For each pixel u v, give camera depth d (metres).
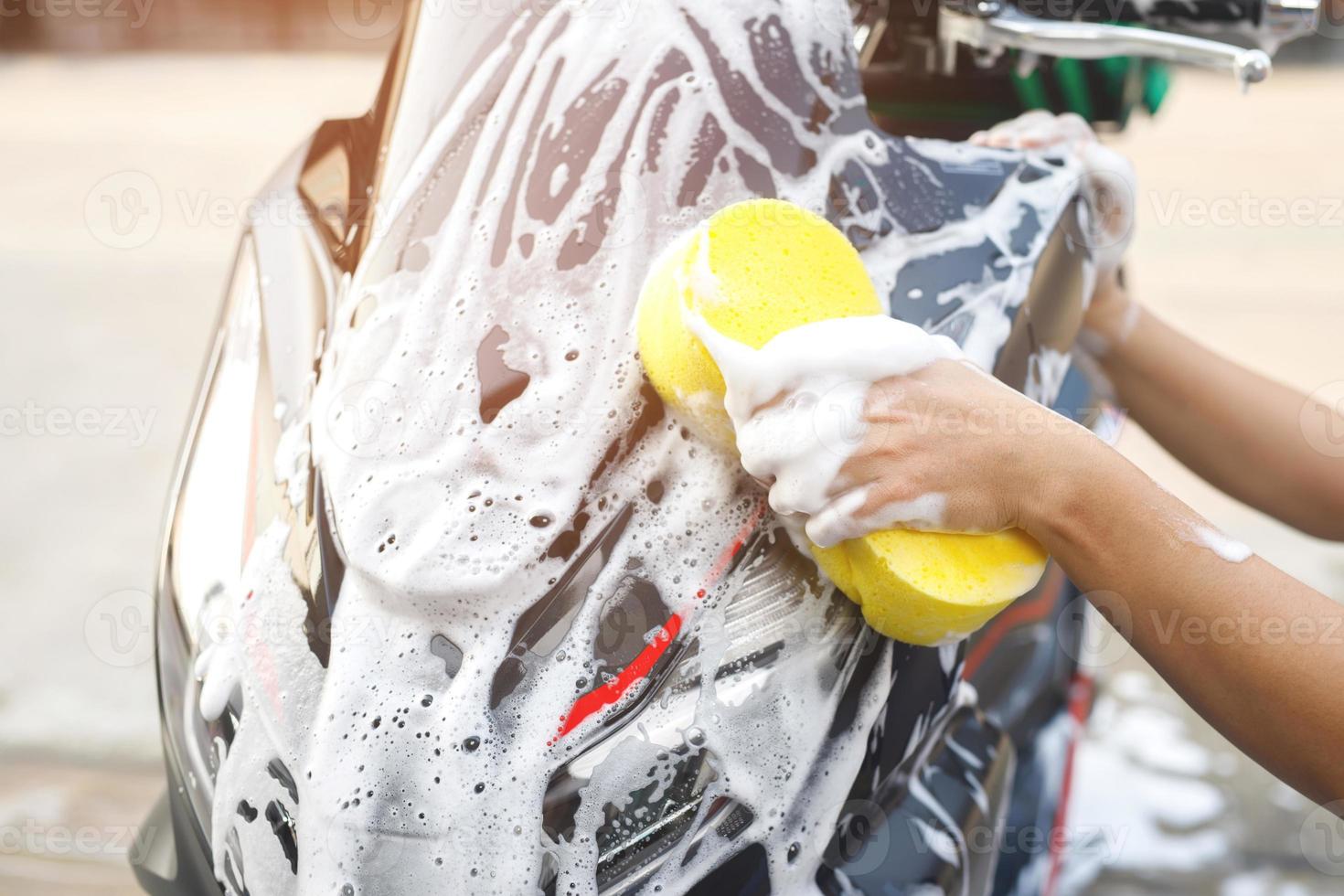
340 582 0.89
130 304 4.20
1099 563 0.83
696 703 0.85
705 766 0.84
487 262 1.01
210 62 7.91
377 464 0.93
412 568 0.87
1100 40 1.38
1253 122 5.84
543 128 1.07
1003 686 1.22
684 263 0.89
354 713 0.84
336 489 0.93
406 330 0.99
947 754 1.03
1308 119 5.88
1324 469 1.42
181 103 6.70
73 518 2.90
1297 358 3.35
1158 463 2.89
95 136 6.05
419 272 1.02
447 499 0.90
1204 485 2.82
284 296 1.12
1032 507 0.84
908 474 0.83
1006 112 1.67
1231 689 0.80
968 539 0.87
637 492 0.90
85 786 1.98
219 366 1.16
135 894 1.73
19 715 2.17
